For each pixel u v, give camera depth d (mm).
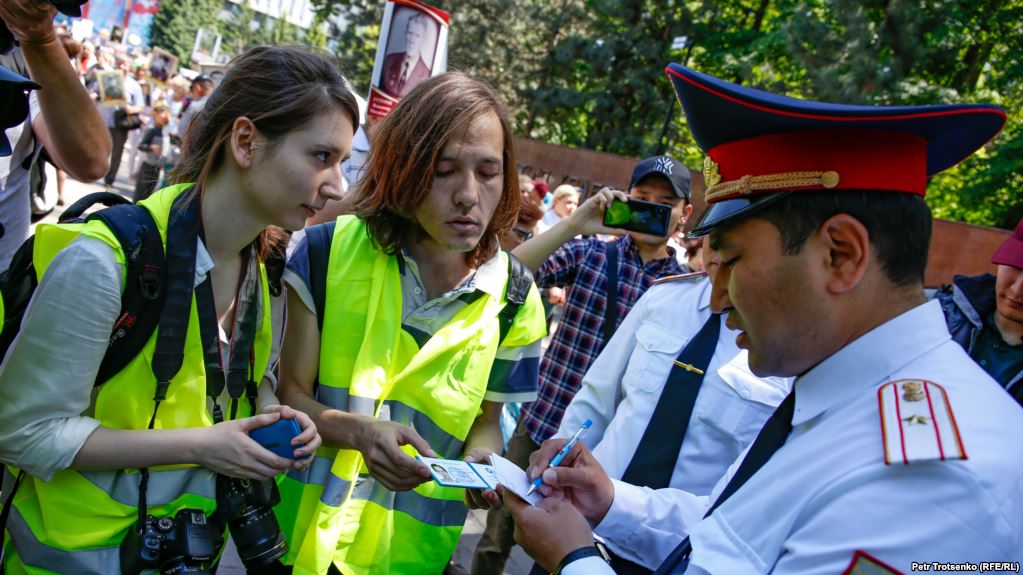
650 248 3828
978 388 1222
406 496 2102
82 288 1466
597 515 1839
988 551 1062
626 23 25844
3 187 2484
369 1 33031
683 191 3795
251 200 1648
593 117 27344
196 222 1632
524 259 3029
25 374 1486
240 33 52875
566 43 27406
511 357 2230
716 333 2326
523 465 3736
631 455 2342
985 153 14750
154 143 9922
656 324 2477
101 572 1572
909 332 1297
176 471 1646
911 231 1281
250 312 1780
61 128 2410
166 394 1609
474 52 28875
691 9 25281
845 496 1180
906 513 1112
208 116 1684
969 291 3297
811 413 1346
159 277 1555
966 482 1086
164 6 49750
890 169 1271
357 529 2061
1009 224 14914
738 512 1365
